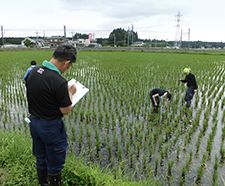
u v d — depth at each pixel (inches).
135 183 180.4
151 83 660.1
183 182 223.8
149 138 309.4
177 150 275.1
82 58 1496.1
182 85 634.2
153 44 4559.5
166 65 1108.5
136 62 1246.3
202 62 1289.4
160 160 261.0
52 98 132.2
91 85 653.3
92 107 454.0
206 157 271.6
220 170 249.0
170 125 354.3
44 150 147.9
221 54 2050.9
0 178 172.7
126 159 263.9
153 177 234.7
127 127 349.1
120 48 2691.9
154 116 393.4
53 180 145.9
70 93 152.0
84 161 247.9
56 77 131.9
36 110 136.3
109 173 196.5
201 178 231.5
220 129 355.6
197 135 331.6
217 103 461.4
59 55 133.5
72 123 367.6
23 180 170.1
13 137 231.5
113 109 442.3
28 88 137.0
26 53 1961.1
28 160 190.4
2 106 449.1
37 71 135.1
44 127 135.4
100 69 962.7
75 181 171.5
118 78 749.3
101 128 350.3
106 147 290.7
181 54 2016.5
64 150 143.8
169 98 413.7
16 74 854.5
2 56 1654.8
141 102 471.5
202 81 690.8
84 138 314.8
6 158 195.9
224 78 767.1
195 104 461.1
